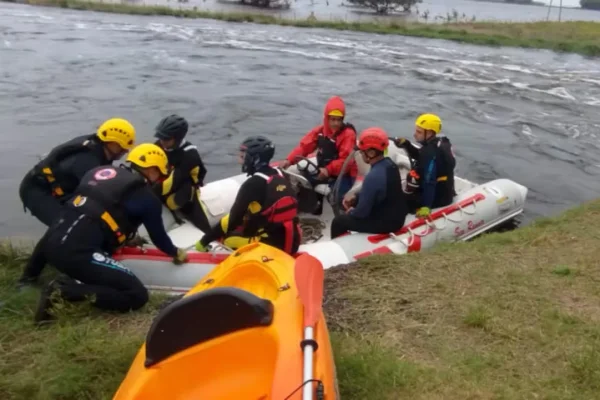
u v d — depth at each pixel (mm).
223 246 5469
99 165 5129
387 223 5992
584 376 3541
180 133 5742
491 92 18156
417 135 6613
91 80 16672
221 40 25906
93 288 4344
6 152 10828
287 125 13438
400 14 56812
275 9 50812
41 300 4242
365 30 33719
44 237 4645
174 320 3018
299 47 25344
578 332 4000
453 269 4969
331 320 4172
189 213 6047
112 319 4316
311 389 2459
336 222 6133
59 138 11781
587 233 5840
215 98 15430
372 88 17812
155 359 3047
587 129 14344
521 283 4699
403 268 4988
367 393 3385
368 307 4352
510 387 3455
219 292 3018
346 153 6930
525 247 5512
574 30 38719
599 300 4457
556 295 4527
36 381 3498
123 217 4461
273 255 3951
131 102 14625
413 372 3541
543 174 11008
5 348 3912
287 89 17016
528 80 20594
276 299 3318
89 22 29312
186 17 35219
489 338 3965
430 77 20094
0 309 4371
